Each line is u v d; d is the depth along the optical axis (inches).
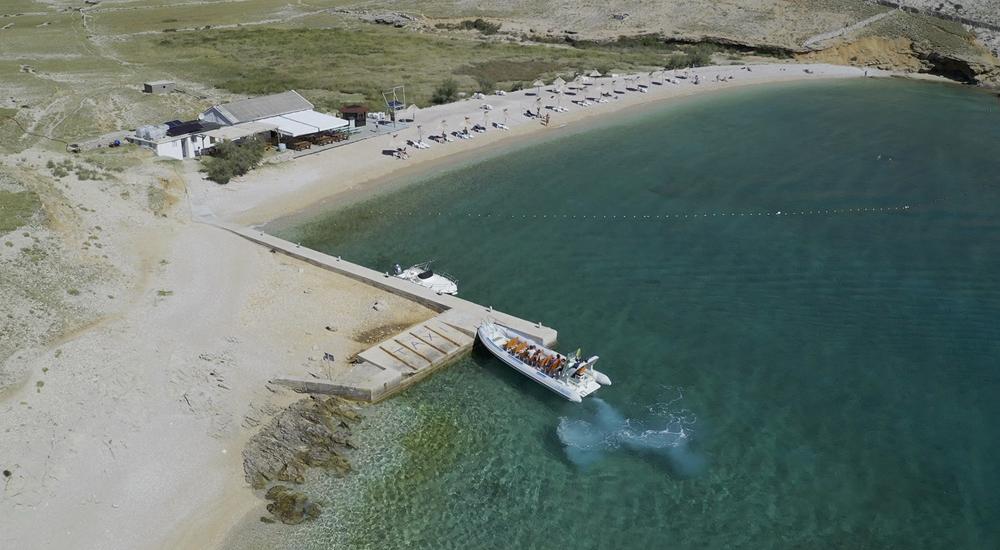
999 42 5836.6
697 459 1782.7
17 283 2241.6
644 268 2674.7
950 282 2544.3
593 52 6397.6
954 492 1675.7
